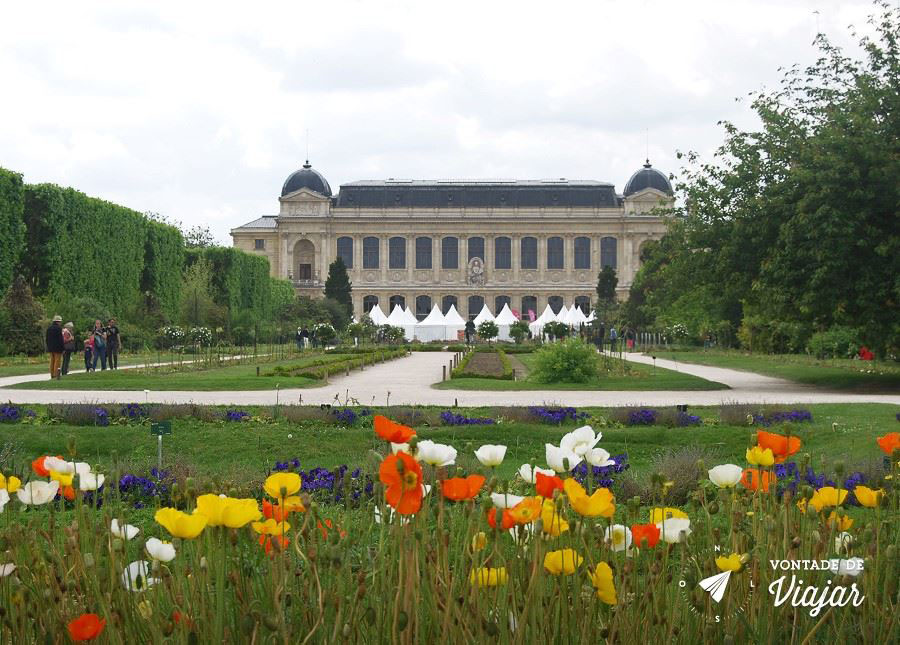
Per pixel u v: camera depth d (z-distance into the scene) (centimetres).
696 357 7844
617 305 13350
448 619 523
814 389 4388
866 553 616
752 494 752
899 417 2353
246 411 2906
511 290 19150
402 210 19062
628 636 559
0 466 1482
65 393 3903
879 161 4238
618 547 582
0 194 6988
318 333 9975
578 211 19062
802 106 4750
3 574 559
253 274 12850
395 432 526
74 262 8069
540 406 3166
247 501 491
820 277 4219
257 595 596
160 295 9650
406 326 12319
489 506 546
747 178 4672
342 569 564
